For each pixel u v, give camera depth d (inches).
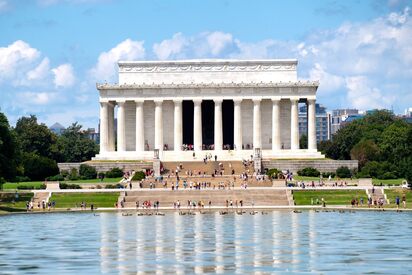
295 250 4192.9
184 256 3969.0
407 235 4970.5
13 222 6437.0
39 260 3838.6
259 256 3941.9
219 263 3700.8
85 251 4200.3
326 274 3336.6
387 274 3309.5
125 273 3405.5
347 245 4416.8
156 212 7780.5
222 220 6515.8
